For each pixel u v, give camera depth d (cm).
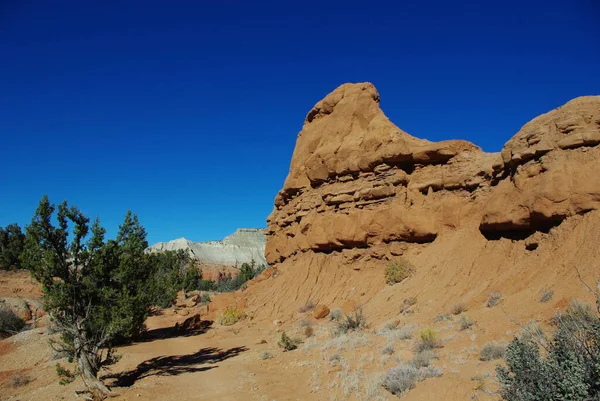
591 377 600
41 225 1473
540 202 1585
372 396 1064
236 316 3180
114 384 1630
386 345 1453
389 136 2750
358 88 3303
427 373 1045
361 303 2359
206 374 1728
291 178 3662
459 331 1329
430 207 2422
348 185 2891
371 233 2630
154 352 2408
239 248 15738
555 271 1374
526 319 1179
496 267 1755
